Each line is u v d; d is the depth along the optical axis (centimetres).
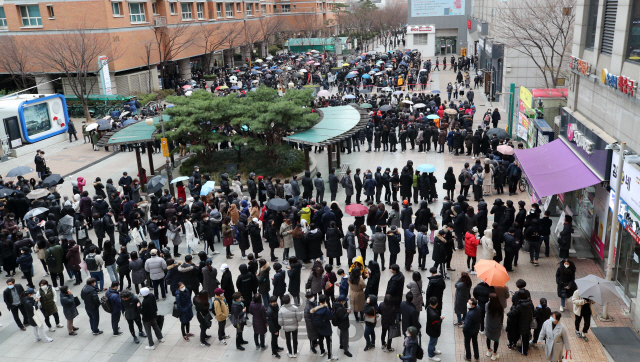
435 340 1049
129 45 4719
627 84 1253
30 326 1294
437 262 1380
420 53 6819
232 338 1198
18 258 1457
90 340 1216
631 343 1094
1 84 4791
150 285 1387
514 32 2955
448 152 2716
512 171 2062
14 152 3022
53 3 4331
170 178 2178
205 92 2516
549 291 1330
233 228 1720
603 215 1420
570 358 1041
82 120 4069
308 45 8269
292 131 2358
